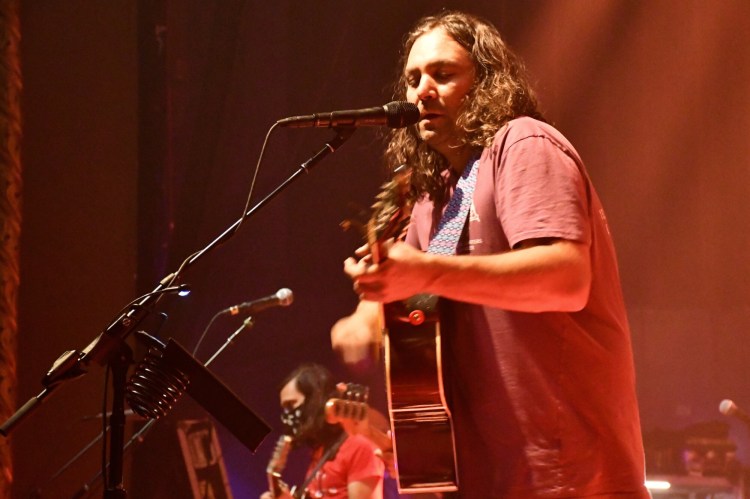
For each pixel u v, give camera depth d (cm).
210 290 754
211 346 758
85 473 610
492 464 236
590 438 228
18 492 593
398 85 308
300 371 585
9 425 269
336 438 565
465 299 209
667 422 973
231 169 761
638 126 939
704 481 793
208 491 548
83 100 645
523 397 230
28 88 632
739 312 964
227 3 681
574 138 932
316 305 797
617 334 238
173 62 706
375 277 203
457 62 264
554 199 219
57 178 634
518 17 890
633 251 962
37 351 614
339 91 797
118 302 638
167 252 651
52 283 624
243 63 771
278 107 779
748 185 951
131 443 435
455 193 253
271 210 775
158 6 662
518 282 206
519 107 263
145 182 649
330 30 798
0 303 569
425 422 246
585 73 922
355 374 803
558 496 224
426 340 248
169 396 276
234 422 277
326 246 797
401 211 237
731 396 970
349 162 804
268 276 779
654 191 953
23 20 634
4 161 584
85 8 652
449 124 265
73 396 615
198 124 671
